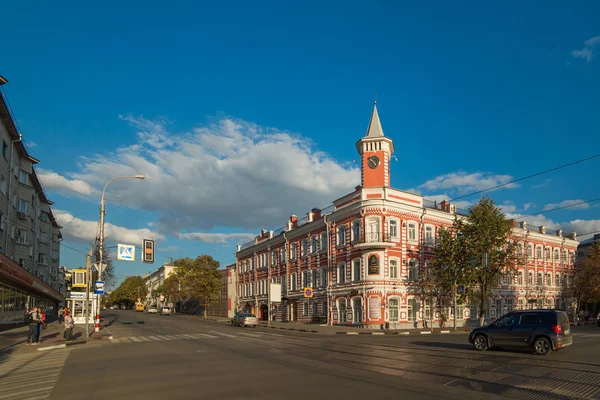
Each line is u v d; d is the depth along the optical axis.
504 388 11.19
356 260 42.06
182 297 85.00
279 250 57.84
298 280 52.16
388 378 12.58
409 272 42.06
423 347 20.69
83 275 33.62
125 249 33.16
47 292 56.81
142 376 13.54
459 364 15.04
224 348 21.59
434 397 10.23
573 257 62.78
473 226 39.09
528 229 56.25
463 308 46.94
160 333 33.56
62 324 48.44
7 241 40.22
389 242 40.25
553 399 10.09
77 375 14.14
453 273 39.03
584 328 39.59
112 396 10.77
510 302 52.38
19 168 45.03
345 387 11.36
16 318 42.09
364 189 41.81
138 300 136.38
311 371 13.96
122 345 24.42
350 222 43.09
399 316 40.44
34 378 13.88
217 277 75.00
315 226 49.19
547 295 57.28
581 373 13.13
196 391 11.12
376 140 42.75
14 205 43.12
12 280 36.03
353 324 41.47
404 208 42.44
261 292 62.56
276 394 10.63
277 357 17.69
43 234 62.75
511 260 40.22
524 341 17.86
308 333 34.03
